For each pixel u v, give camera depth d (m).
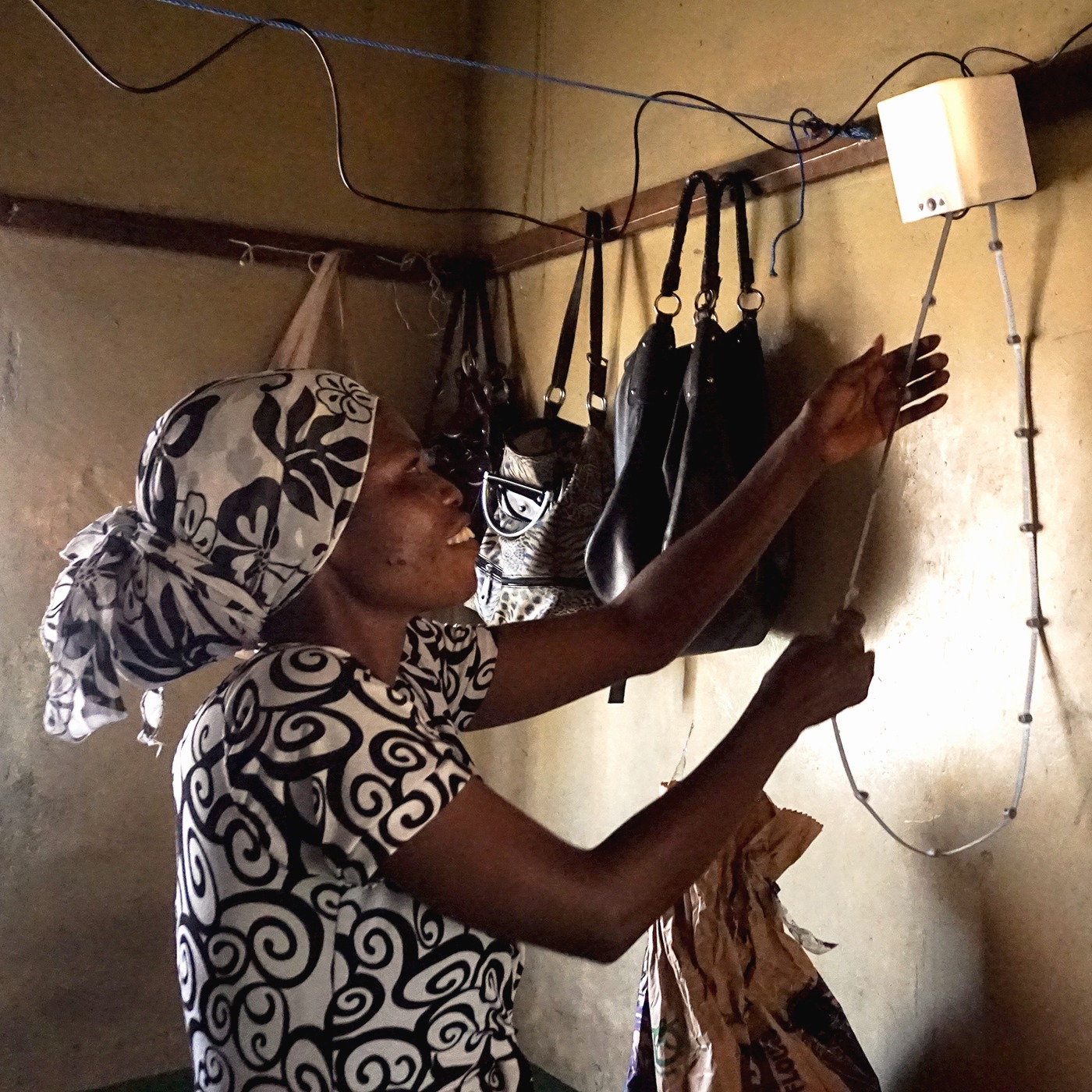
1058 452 1.24
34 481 2.06
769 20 1.63
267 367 2.24
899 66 1.42
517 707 1.14
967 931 1.35
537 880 0.79
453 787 0.79
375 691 0.83
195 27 2.15
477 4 2.37
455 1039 0.87
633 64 1.92
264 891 0.81
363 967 0.83
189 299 2.17
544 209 2.17
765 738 0.93
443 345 2.33
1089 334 1.21
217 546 0.84
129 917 2.19
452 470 2.11
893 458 1.44
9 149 2.00
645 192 1.86
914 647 1.41
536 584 1.84
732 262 1.71
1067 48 1.22
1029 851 1.28
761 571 1.52
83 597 0.91
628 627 1.16
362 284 2.33
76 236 2.06
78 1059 2.15
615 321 1.97
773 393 1.63
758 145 1.65
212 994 0.84
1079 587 1.22
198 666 0.93
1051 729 1.25
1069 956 1.24
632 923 0.82
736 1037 1.33
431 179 2.39
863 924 1.49
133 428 2.13
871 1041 1.48
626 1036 1.93
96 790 2.15
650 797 1.89
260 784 0.80
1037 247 1.26
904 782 1.43
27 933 2.10
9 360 2.03
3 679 2.06
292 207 2.26
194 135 2.16
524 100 2.22
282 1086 0.82
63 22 2.04
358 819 0.77
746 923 1.36
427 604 0.96
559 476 1.88
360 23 2.30
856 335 1.50
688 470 1.49
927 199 1.21
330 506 0.86
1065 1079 1.24
